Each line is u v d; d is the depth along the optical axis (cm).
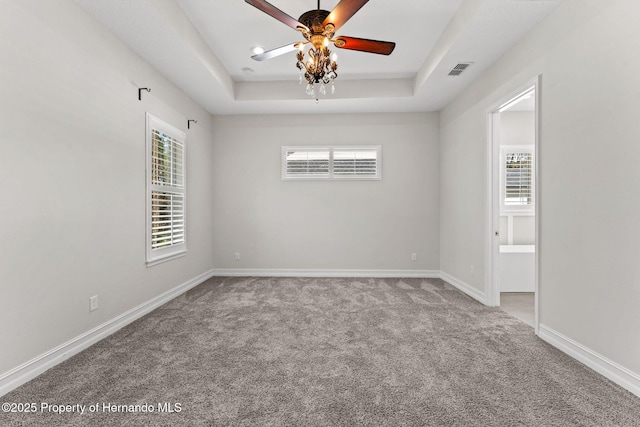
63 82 220
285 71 412
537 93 254
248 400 172
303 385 187
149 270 329
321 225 507
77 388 184
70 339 226
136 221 305
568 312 225
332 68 242
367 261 504
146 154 321
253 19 297
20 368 188
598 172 198
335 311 328
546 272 248
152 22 255
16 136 186
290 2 271
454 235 439
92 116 247
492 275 346
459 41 284
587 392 178
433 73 354
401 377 196
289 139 508
